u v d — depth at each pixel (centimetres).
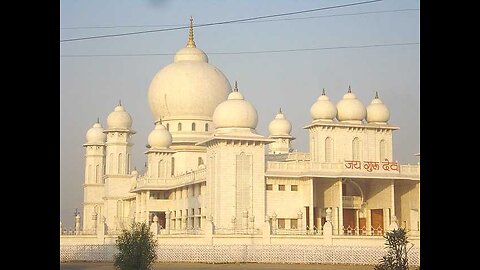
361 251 7656
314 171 9869
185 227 10862
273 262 7750
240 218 9475
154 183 11362
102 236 9319
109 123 13100
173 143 11750
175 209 11394
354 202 10575
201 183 10325
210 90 11888
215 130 9906
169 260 7888
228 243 8219
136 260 5394
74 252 8400
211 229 8262
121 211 12925
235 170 9550
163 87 11994
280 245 7856
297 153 11381
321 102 10444
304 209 9925
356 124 10469
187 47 12575
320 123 10300
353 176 9912
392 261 4728
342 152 10412
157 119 12225
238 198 9538
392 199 10175
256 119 9838
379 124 10606
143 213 11531
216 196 9538
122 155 13025
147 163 11850
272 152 12712
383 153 10581
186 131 11900
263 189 9675
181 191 11219
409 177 10162
